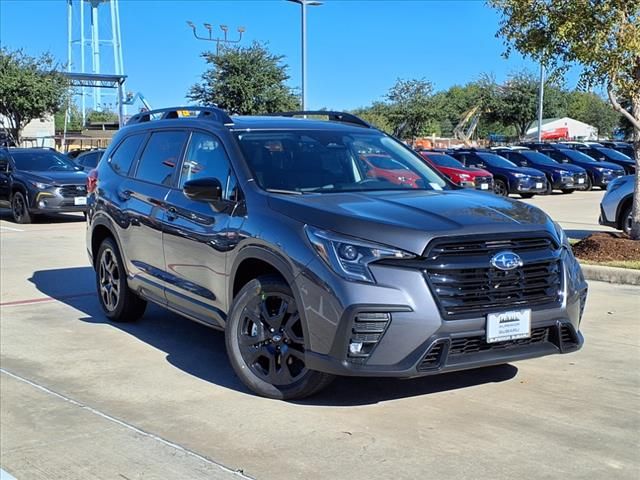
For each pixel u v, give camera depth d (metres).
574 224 16.72
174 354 6.38
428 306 4.40
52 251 12.73
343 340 4.44
